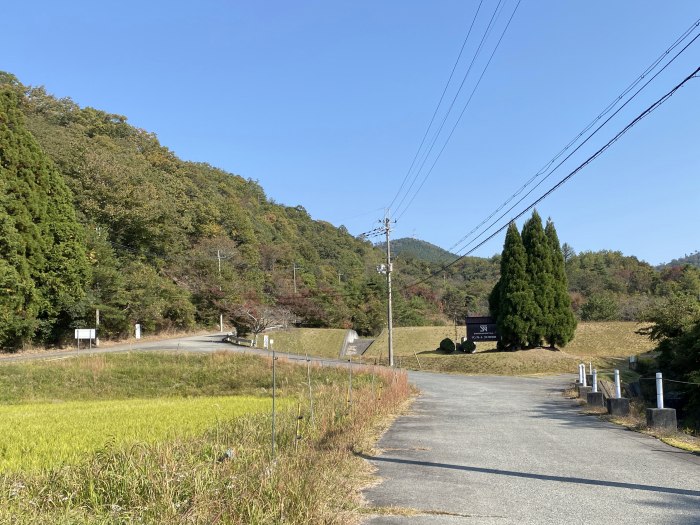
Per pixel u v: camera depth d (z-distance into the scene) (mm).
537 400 20484
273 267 87438
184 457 7043
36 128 59531
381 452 9703
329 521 5379
